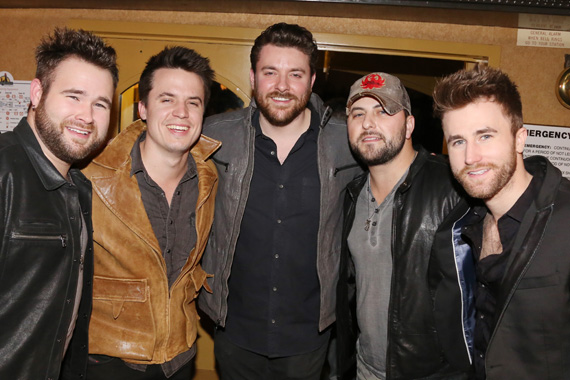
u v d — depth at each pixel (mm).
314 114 2014
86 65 1365
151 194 1693
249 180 1920
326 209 1932
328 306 1981
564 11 2334
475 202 1537
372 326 1782
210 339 2938
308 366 2033
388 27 2662
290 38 1824
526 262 1261
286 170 1940
